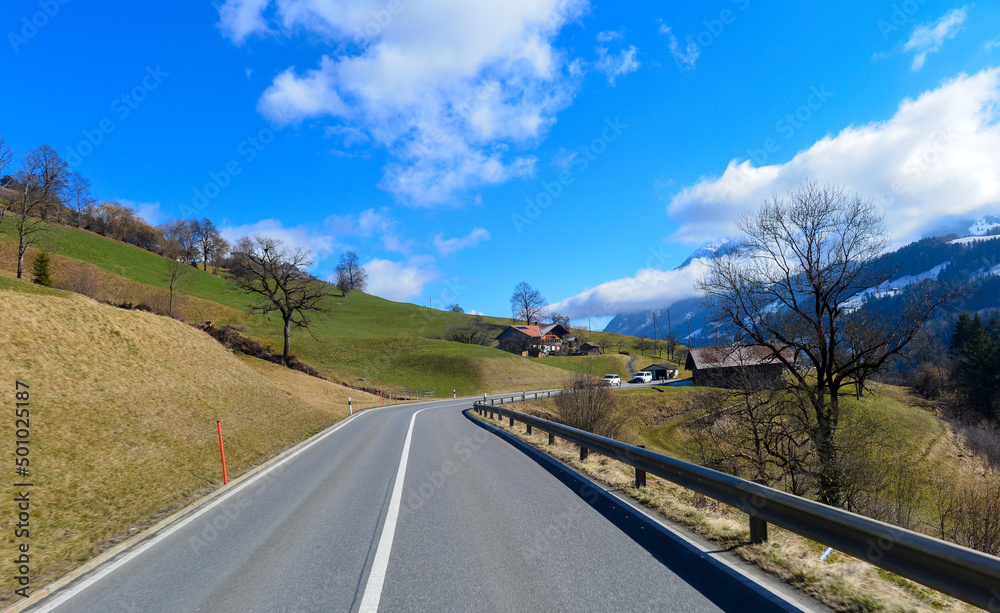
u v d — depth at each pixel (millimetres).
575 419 30016
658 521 6039
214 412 16406
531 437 15844
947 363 51500
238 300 75750
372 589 4098
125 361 16812
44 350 14109
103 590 4371
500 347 99688
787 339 20234
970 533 13633
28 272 50875
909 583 4207
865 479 17031
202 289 74625
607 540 5270
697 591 3912
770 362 21125
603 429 29703
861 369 19234
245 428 15977
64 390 12453
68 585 4547
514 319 132125
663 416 43781
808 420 18656
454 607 3715
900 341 17844
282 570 4652
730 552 4902
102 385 13961
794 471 18484
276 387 27828
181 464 10445
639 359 110312
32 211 45844
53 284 46062
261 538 5723
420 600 3855
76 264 59594
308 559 4922
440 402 44719
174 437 12297
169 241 98062
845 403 22109
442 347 73312
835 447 17578
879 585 4172
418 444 14148
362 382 53188
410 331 93688
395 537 5523
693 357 57250
